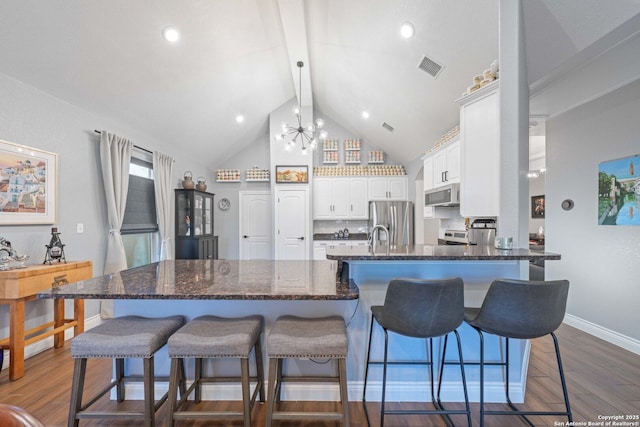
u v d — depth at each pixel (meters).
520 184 2.02
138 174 4.12
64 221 2.90
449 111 3.65
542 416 1.78
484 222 3.57
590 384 2.10
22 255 2.44
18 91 2.49
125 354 1.50
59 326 2.72
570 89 2.68
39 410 1.82
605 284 2.83
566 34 2.00
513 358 1.96
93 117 3.23
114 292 1.49
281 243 5.89
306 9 3.25
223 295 1.44
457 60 2.84
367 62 3.63
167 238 4.51
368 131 5.77
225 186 6.37
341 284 1.68
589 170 2.97
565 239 3.23
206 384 1.97
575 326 3.15
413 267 1.96
